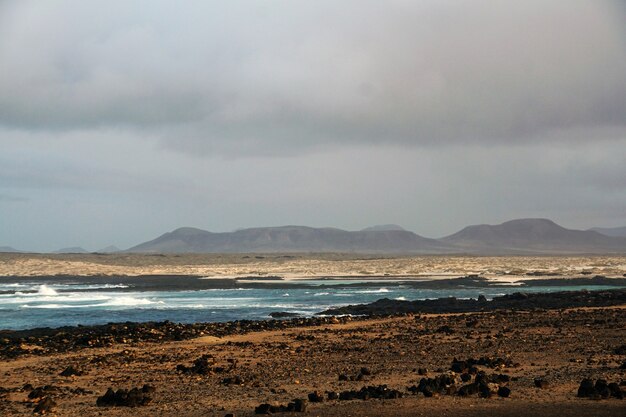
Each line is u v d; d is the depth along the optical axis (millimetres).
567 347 29297
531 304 57875
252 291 92188
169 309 63094
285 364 26734
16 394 21172
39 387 22141
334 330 39781
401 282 109688
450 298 63406
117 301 73875
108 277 137875
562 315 44656
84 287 103312
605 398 17766
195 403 18969
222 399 19531
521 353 27828
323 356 28906
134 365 27422
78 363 28281
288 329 41219
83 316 57188
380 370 24422
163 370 25875
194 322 51812
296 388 21109
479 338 33562
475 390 18641
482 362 24484
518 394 18578
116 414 17656
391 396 18625
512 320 42438
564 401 17484
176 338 36969
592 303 56562
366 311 56906
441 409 16766
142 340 36500
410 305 60719
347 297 79125
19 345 34438
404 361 26656
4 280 129500
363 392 18797
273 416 16641
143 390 21000
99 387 22312
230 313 58719
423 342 32812
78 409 18516
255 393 20406
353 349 30906
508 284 100500
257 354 30062
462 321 43000
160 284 110562
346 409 17109
